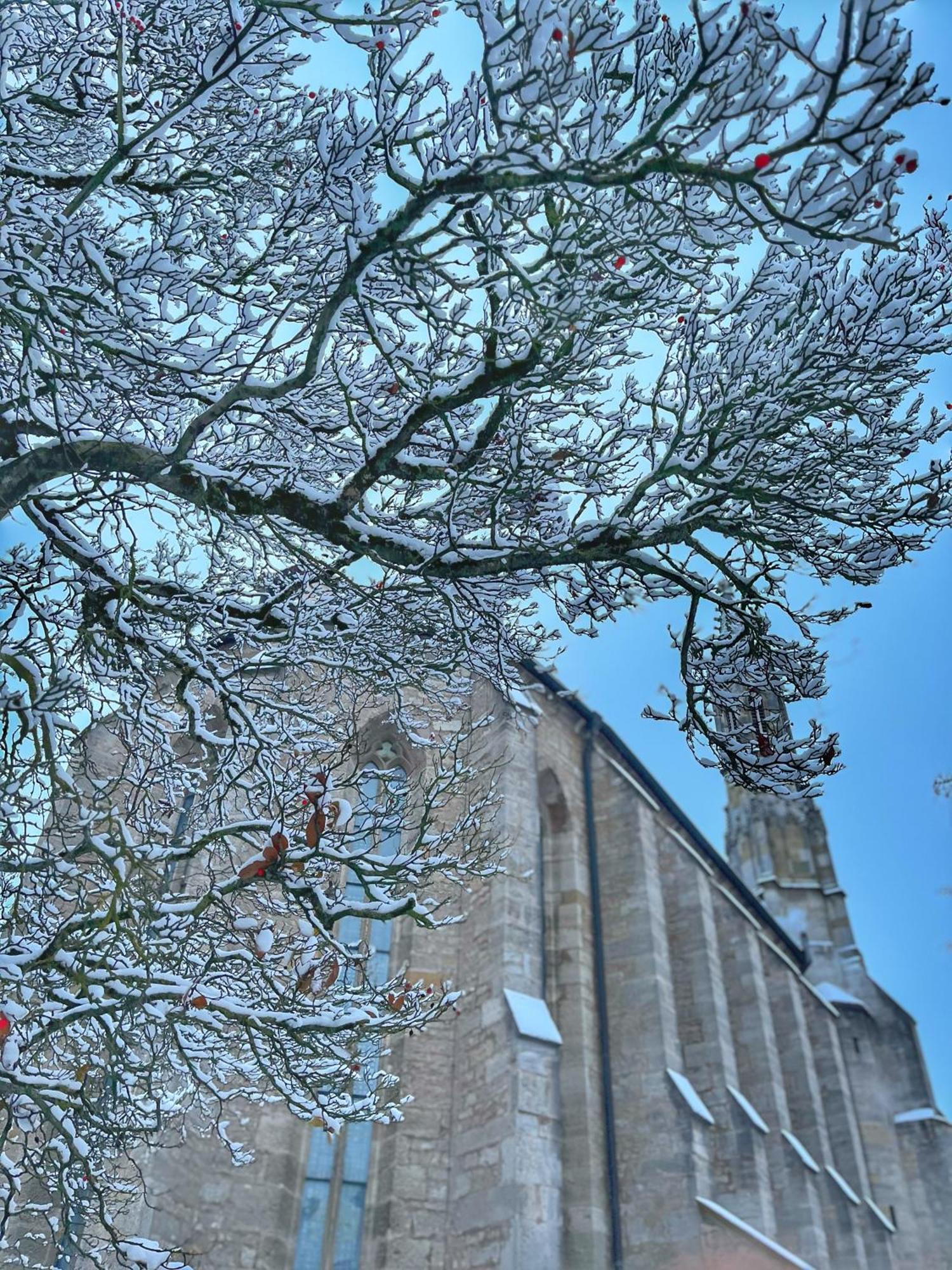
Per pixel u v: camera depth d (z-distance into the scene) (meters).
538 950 13.70
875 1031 36.28
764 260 5.66
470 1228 11.57
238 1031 7.18
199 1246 10.94
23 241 5.39
